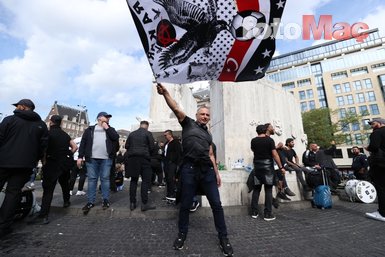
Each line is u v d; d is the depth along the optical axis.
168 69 2.60
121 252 2.63
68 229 3.46
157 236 3.18
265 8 2.50
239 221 4.05
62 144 4.02
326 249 2.79
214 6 2.57
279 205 5.14
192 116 13.50
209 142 2.92
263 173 4.13
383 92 49.03
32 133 3.36
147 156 4.46
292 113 9.91
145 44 2.58
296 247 2.85
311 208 5.34
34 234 3.20
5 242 2.87
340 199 6.88
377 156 4.14
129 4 2.53
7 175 3.20
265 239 3.12
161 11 2.57
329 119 31.39
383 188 4.18
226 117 7.70
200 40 2.60
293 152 6.47
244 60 2.58
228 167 7.19
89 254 2.57
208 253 2.62
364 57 53.16
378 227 3.76
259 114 8.32
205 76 2.64
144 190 4.32
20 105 3.48
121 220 3.99
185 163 2.84
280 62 67.94
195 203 4.39
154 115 11.92
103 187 4.48
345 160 44.44
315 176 5.62
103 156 4.46
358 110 51.03
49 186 3.81
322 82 57.50
